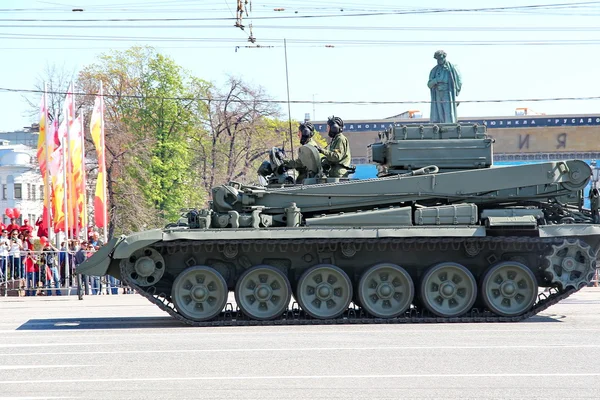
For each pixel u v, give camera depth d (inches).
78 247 1227.2
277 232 714.2
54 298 1087.6
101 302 1006.4
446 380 450.0
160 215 2322.8
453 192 744.3
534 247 748.6
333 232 718.5
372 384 440.1
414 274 762.2
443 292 733.3
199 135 2395.4
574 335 628.7
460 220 732.0
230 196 734.5
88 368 494.9
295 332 658.8
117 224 2187.5
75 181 1519.4
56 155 1459.2
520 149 2819.9
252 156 2373.3
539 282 769.6
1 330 687.1
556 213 772.6
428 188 742.5
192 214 729.0
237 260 748.6
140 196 2193.7
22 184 3656.5
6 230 1232.2
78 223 1512.1
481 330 665.0
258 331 669.9
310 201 742.5
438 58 1898.4
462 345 574.6
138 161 2230.6
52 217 1577.3
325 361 510.9
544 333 642.2
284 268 752.3
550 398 407.2
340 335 635.5
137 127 2306.8
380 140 826.8
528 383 441.4
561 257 737.6
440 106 1911.9
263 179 823.7
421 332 652.1
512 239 727.1
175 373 475.2
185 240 714.2
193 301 722.2
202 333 658.2
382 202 741.9
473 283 734.5
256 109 2320.4
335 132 803.4
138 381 453.1
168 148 2292.1
